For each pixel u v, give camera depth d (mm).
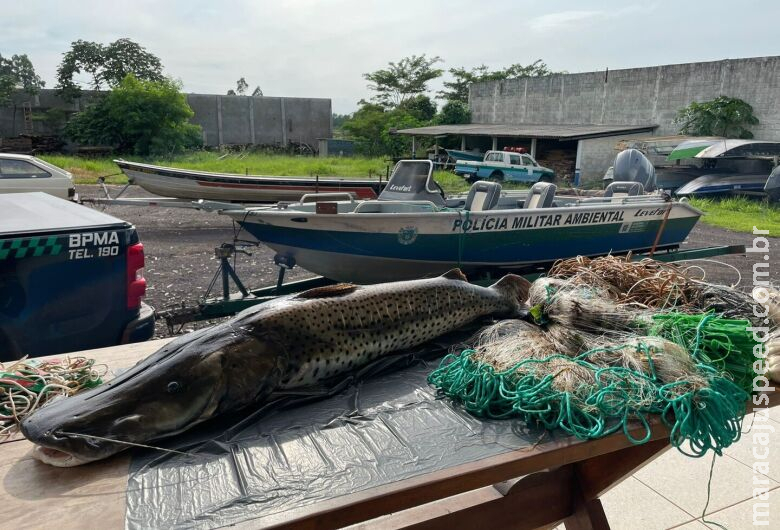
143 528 1464
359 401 2188
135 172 12516
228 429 1978
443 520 2139
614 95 26141
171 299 7070
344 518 1557
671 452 3604
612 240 7578
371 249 6289
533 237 6906
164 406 1892
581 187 22391
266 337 2225
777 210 16219
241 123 40094
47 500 1566
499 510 2215
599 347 2295
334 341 2424
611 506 3107
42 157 27266
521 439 1875
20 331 3514
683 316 2438
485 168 22750
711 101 22312
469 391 2135
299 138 41969
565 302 2646
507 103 31312
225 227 12383
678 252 7820
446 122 34531
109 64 42125
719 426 1938
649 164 11570
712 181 18125
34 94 37812
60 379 2148
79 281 3654
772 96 20906
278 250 6547
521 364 2104
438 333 2854
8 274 3422
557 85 28375
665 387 1990
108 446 1758
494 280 6664
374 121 38312
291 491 1620
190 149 35594
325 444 1874
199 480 1677
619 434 1875
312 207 7250
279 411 2127
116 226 3758
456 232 6445
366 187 12125
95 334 3777
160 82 34656
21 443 1876
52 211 4094
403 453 1807
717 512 3051
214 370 2023
